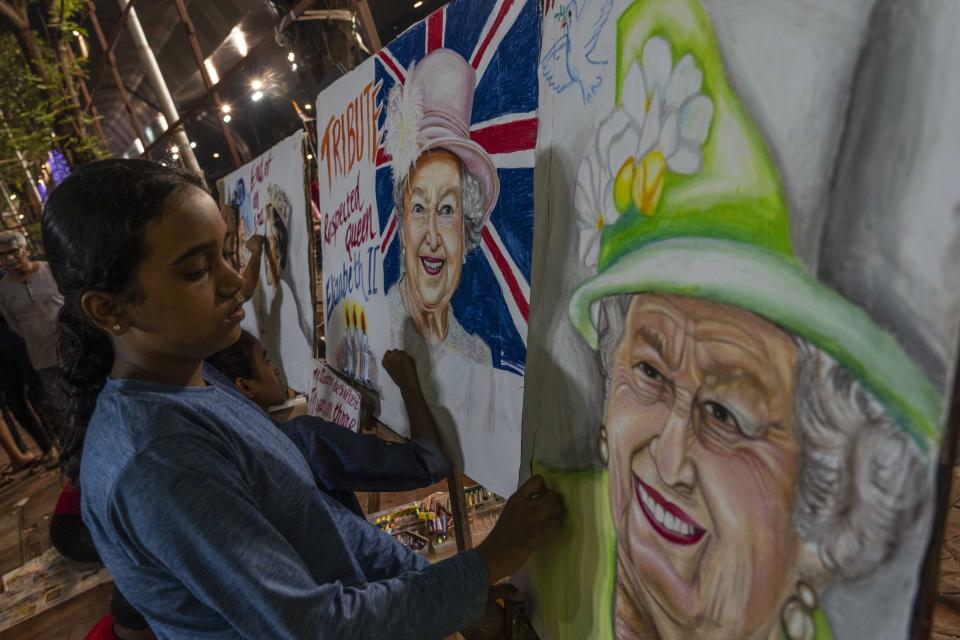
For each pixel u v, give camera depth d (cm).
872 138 48
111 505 77
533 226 110
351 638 78
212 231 85
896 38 47
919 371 45
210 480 76
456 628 87
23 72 758
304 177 242
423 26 148
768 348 58
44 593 304
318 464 147
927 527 45
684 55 68
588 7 87
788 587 57
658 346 73
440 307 151
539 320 104
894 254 47
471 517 217
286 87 725
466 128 133
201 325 86
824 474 53
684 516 70
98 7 824
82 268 80
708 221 65
